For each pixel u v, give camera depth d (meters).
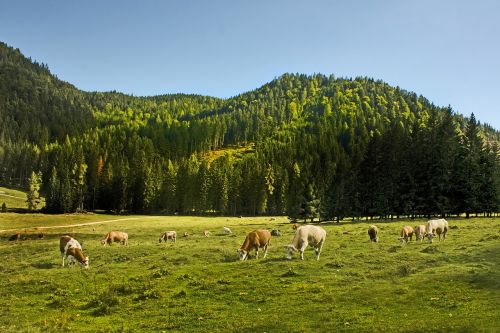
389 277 20.83
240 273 22.83
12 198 148.00
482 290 17.50
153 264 28.00
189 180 132.75
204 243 40.31
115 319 16.70
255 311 16.53
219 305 17.61
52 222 93.75
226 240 42.62
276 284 20.33
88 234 63.28
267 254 29.67
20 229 77.69
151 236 58.25
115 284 22.02
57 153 171.25
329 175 116.25
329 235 43.94
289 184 129.12
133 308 17.94
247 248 27.62
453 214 80.69
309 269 23.19
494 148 89.81
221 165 154.12
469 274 20.03
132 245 40.59
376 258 25.17
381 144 85.25
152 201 134.88
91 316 17.38
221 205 129.88
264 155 170.62
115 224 86.88
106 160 158.25
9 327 15.72
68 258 30.25
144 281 22.56
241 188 130.50
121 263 29.48
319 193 91.00
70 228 78.56
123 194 135.25
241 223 86.12
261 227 67.50
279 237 45.56
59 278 24.81
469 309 15.29
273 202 130.50
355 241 36.81
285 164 148.00
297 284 20.16
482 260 23.34
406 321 14.44
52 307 19.05
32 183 135.62
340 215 83.56
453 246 29.45
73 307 18.86
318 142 172.62
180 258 29.33
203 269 24.45
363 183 85.06
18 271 29.28
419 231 36.16
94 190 141.00
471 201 73.81
